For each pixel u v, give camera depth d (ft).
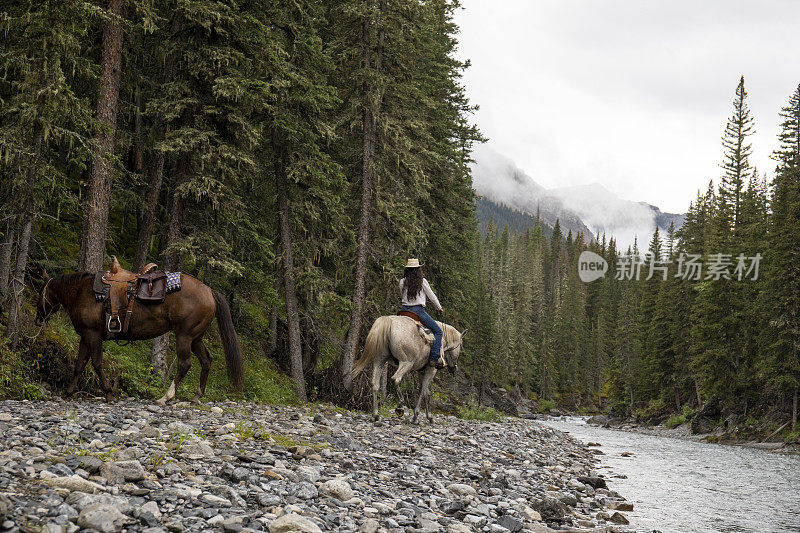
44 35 35.83
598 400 310.45
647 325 232.53
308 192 64.23
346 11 68.54
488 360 167.43
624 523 26.55
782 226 134.62
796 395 120.06
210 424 29.53
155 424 26.35
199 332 35.32
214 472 19.93
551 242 631.56
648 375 206.59
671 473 49.75
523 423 87.61
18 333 35.81
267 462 22.53
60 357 37.63
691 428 149.28
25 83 35.55
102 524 12.74
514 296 344.69
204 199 51.70
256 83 49.60
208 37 50.26
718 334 145.69
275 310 73.82
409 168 73.61
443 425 52.24
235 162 51.06
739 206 184.96
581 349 340.59
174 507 15.33
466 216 96.94
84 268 40.83
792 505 35.63
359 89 72.54
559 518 24.52
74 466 17.26
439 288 88.38
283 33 62.59
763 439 121.39
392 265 75.05
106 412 28.50
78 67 38.29
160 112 48.75
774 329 127.85
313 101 61.11
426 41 84.84
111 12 38.17
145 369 46.52
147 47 56.65
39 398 34.12
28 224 35.99
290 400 61.67
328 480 21.35
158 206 57.00
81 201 41.29
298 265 67.10
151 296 33.63
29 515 12.64
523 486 30.66
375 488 22.48
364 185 72.13
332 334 83.82
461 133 101.96
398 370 41.86
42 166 36.45
